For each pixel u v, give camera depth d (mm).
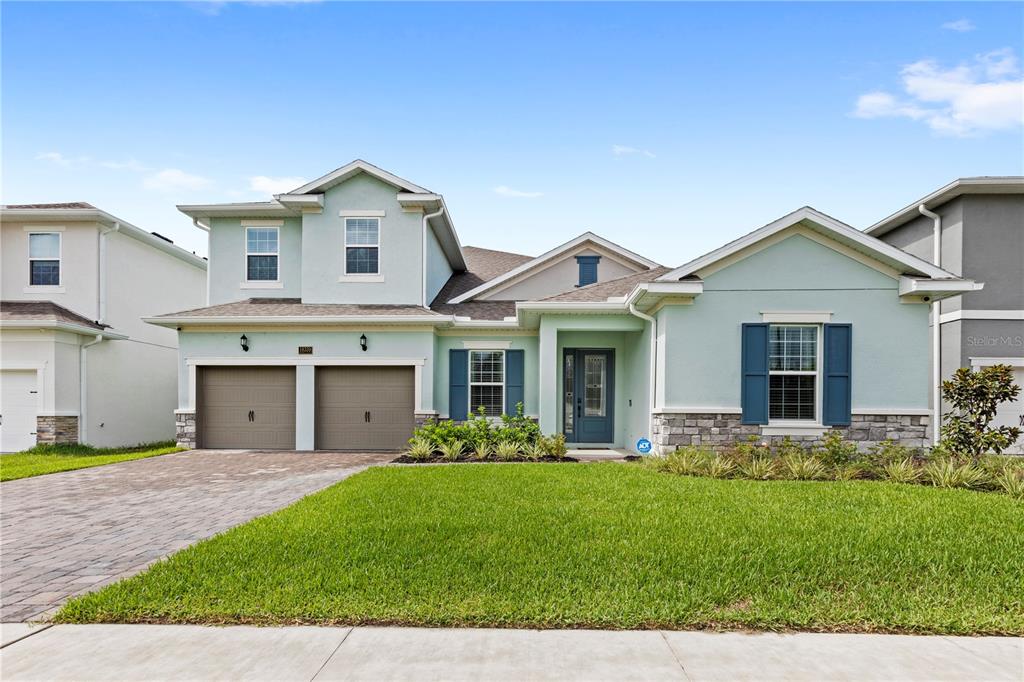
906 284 10836
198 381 14469
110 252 16953
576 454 13234
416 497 7465
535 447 12008
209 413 14547
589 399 14719
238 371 14562
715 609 4141
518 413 13047
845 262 11125
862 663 3482
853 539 5512
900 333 11023
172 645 3643
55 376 15164
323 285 15375
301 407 14297
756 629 3936
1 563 5227
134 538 6035
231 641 3699
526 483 8484
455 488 8086
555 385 13078
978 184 13156
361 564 4891
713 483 8523
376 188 15461
